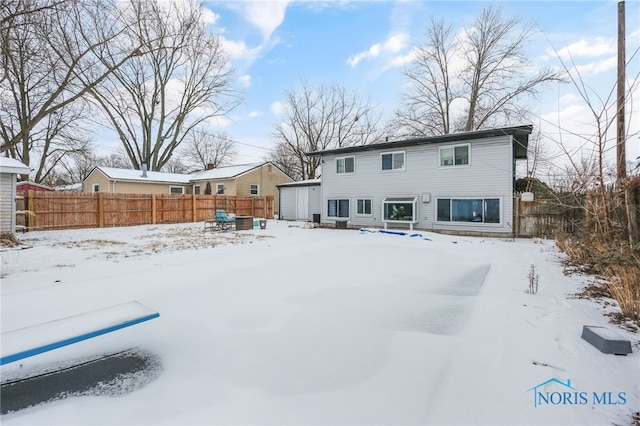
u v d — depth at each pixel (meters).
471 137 12.06
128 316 2.84
